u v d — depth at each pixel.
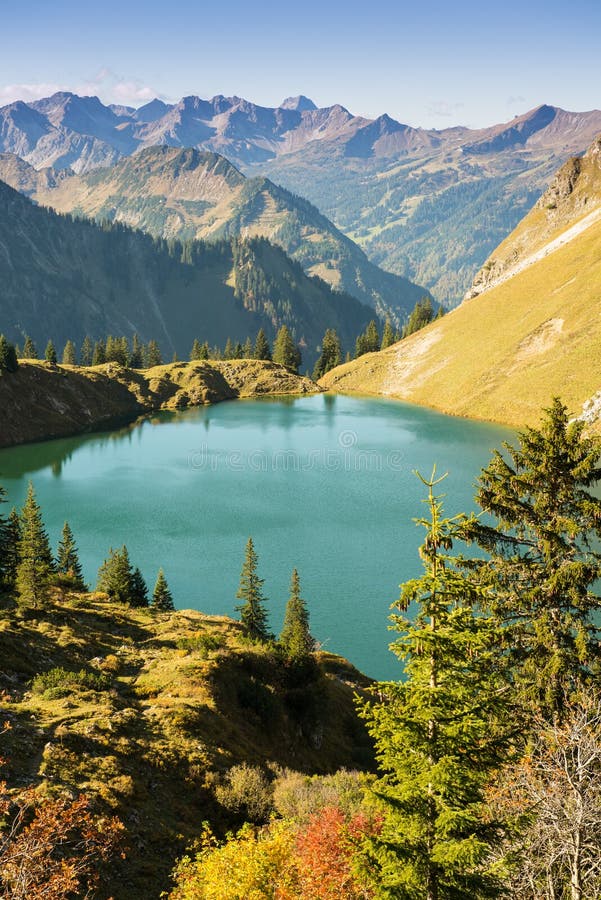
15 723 27.73
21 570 48.41
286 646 47.50
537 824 13.34
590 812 12.67
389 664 57.00
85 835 20.09
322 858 19.03
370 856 14.06
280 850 17.36
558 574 20.05
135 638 46.38
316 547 84.19
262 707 37.56
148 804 25.11
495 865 13.13
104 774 25.58
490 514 21.92
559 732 14.70
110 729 29.00
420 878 13.29
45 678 33.91
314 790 27.42
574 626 20.34
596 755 13.19
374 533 89.19
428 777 13.32
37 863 15.70
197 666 38.66
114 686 36.19
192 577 75.31
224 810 26.55
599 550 45.66
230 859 17.12
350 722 44.19
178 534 89.88
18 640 39.09
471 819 12.88
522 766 14.47
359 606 67.62
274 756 33.75
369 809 22.72
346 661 55.97
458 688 13.95
